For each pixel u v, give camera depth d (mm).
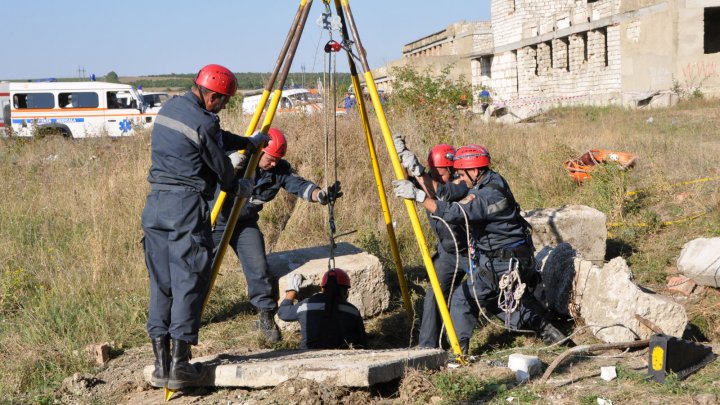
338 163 10828
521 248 4953
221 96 4301
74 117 25078
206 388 4543
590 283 5379
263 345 5746
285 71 4891
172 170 4188
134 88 26406
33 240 8766
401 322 6277
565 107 28875
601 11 29953
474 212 4742
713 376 4242
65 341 5598
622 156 10961
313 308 5344
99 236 8109
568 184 10359
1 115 24812
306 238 8852
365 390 4324
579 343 5176
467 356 4941
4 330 5988
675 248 7203
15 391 4871
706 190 8758
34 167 13961
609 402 3965
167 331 4328
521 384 4367
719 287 5715
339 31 5051
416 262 7863
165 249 4254
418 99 16766
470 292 5027
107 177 11242
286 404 4094
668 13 26297
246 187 4535
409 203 4805
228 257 7832
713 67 26109
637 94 27734
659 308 4844
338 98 13867
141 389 4723
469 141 13633
